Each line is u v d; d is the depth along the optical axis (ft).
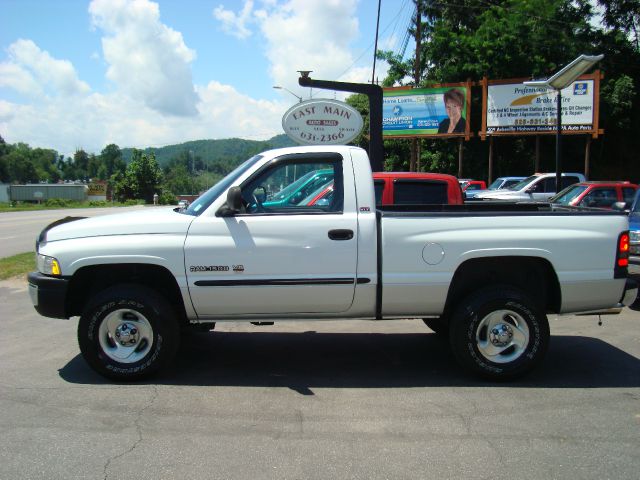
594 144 85.66
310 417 13.64
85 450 11.85
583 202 43.78
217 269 15.47
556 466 11.23
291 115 35.40
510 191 60.34
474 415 13.78
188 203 20.21
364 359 18.51
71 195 256.32
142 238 15.51
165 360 15.97
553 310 16.61
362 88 37.06
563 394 15.25
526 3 85.46
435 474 10.90
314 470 11.04
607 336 21.39
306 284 15.55
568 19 87.04
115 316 15.89
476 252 15.70
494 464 11.30
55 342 20.20
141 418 13.52
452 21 98.12
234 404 14.47
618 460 11.49
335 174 16.14
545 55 84.58
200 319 16.14
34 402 14.51
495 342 16.08
